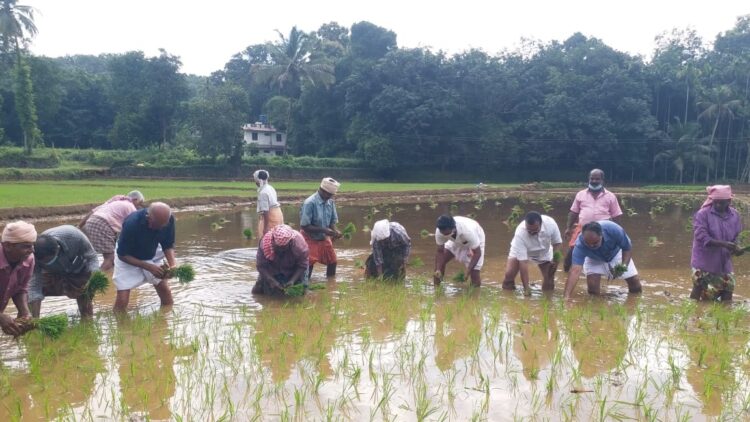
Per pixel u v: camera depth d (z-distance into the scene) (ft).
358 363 17.16
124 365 17.07
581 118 190.80
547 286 28.58
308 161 176.14
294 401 14.44
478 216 71.20
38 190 90.12
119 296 23.11
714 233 25.76
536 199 117.50
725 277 25.94
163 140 183.93
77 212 64.44
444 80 192.24
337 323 21.48
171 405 14.21
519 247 27.12
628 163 194.08
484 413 13.75
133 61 186.19
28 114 146.51
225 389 15.14
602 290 28.50
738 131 196.03
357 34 213.05
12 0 143.54
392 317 22.44
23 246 17.33
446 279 31.12
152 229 22.91
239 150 156.56
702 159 184.34
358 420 13.34
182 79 185.06
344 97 199.31
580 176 202.28
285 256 26.17
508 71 202.69
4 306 18.47
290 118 199.93
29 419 13.56
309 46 179.22
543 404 14.32
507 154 195.93
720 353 18.13
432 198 114.73
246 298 25.77
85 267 21.94
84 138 213.87
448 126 193.36
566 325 21.35
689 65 193.16
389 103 183.83
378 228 28.71
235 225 56.95
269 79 181.98
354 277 31.24
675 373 16.03
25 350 18.49
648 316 22.91
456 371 16.55
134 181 132.77
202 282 29.27
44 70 184.14
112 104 209.87
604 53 200.34
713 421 13.50
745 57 198.08
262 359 17.44
